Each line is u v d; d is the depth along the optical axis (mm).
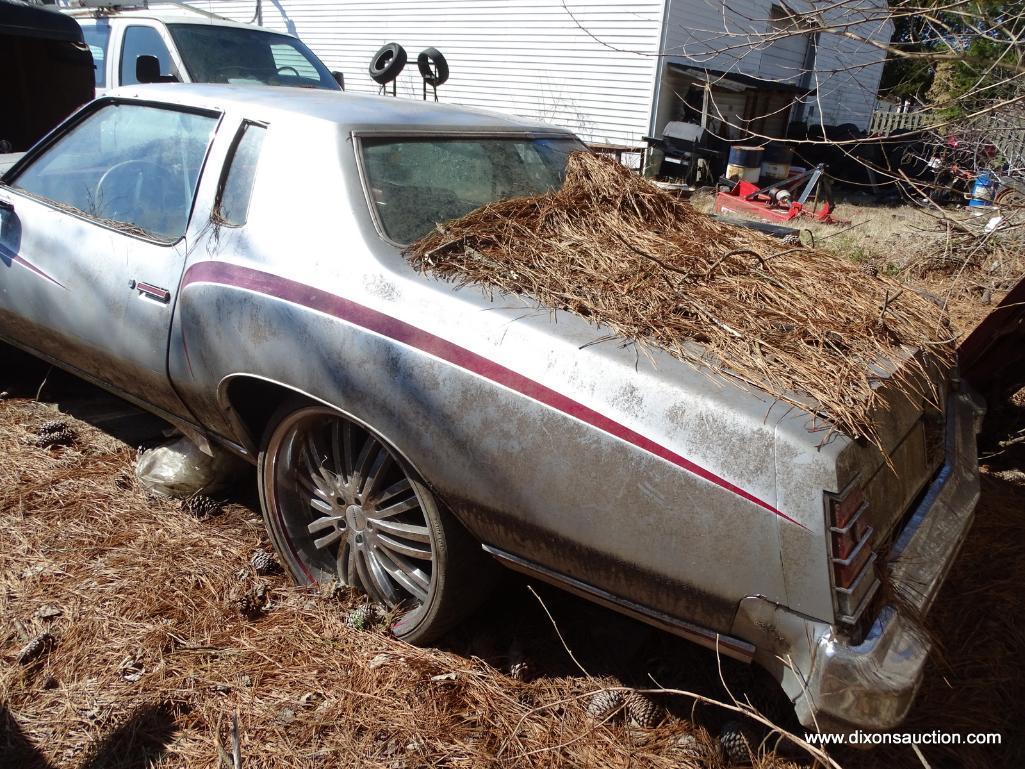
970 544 3387
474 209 2805
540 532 2166
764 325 2277
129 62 7016
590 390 2051
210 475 3348
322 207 2568
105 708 2322
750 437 1891
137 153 3248
